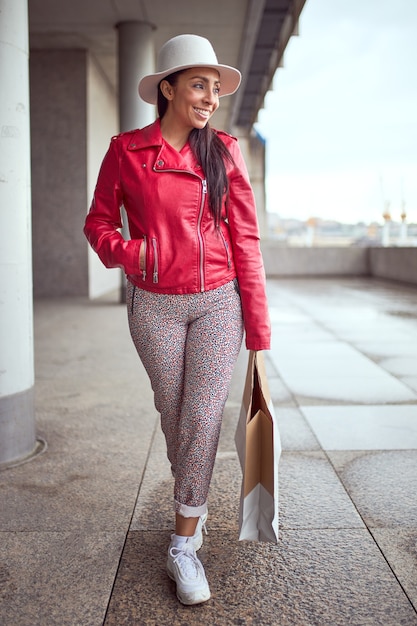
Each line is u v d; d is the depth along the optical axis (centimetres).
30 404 351
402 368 574
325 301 1192
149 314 217
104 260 220
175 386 223
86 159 1368
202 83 207
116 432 391
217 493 294
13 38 318
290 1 1127
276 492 204
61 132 1365
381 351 661
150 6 1109
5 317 331
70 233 1379
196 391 213
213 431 213
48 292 1391
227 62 1485
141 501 285
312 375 546
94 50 1365
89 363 612
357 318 930
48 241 1383
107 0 1080
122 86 1181
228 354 215
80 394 489
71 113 1362
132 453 351
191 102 207
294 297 1280
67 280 1388
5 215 323
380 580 218
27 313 344
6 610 202
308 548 241
